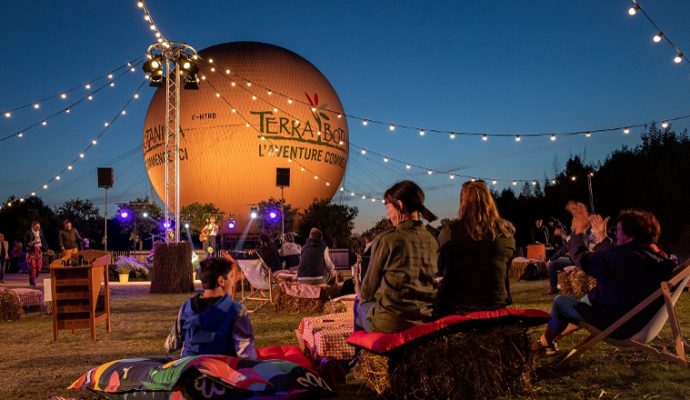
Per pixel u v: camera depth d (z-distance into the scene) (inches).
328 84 1752.0
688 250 817.5
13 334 291.9
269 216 1493.6
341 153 1738.4
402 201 155.6
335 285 356.2
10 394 171.8
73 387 148.2
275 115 1600.6
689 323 252.5
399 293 150.6
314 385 138.5
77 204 1911.9
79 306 268.7
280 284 360.5
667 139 1154.0
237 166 1598.2
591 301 176.6
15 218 1817.2
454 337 148.6
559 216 1262.3
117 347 247.3
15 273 1013.2
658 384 159.5
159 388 134.2
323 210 1603.1
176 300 454.0
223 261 148.9
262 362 139.3
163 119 1672.0
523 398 150.9
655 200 1008.9
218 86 1609.3
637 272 167.5
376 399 154.3
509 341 153.9
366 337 150.0
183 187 1637.6
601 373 171.6
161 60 565.9
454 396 145.9
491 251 153.9
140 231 1496.1
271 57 1659.7
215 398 133.1
